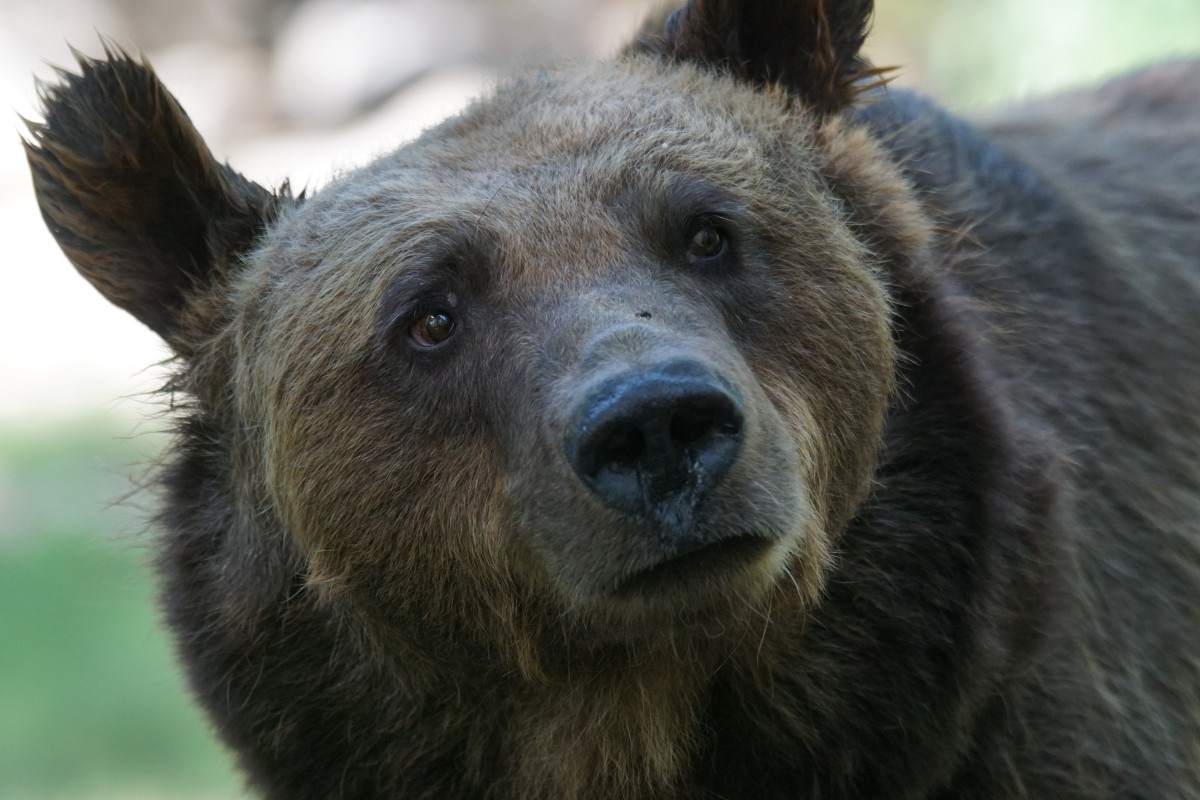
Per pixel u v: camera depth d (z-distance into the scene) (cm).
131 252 820
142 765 1577
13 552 2092
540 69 843
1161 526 873
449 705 762
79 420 2842
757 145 754
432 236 707
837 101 816
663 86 786
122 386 3059
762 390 671
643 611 652
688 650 717
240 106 4378
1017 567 746
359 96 4212
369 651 758
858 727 751
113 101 791
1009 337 837
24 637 1866
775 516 639
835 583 742
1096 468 847
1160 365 923
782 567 668
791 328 707
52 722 1653
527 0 4225
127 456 1986
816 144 791
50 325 3384
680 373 602
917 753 747
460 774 781
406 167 753
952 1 3089
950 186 888
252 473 776
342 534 729
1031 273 887
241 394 779
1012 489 749
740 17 820
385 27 4259
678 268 700
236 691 794
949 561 744
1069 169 1030
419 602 729
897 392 759
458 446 703
